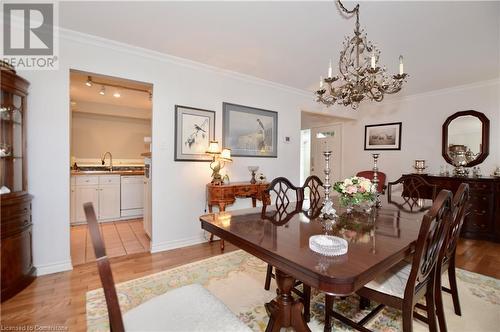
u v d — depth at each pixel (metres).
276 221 1.67
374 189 1.94
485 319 1.74
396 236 1.36
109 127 5.47
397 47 2.67
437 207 1.12
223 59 3.08
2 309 1.80
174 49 2.82
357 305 1.90
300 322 1.38
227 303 1.90
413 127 4.50
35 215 2.30
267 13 2.11
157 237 2.98
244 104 3.69
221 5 2.01
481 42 2.55
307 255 1.08
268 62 3.16
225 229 1.48
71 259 2.64
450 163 4.02
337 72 3.44
